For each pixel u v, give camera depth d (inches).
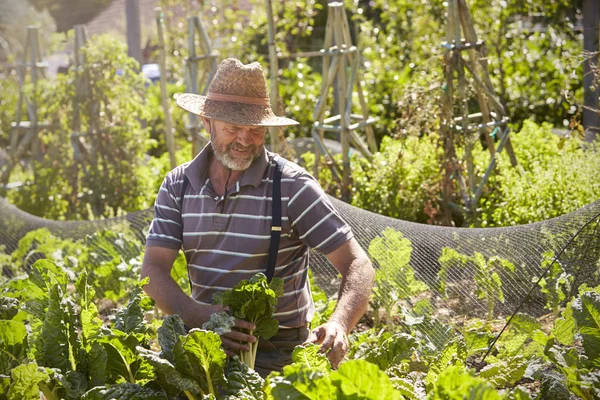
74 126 361.1
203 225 123.0
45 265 130.3
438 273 179.5
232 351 115.3
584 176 228.7
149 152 456.1
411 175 275.7
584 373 117.6
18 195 364.2
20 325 119.7
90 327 116.4
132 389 105.7
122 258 223.3
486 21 415.5
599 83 236.7
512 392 97.7
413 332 157.9
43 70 400.2
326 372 104.0
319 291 198.7
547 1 410.6
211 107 118.7
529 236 167.2
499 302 168.1
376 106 404.2
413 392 123.3
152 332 192.9
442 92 260.2
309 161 316.8
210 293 124.3
